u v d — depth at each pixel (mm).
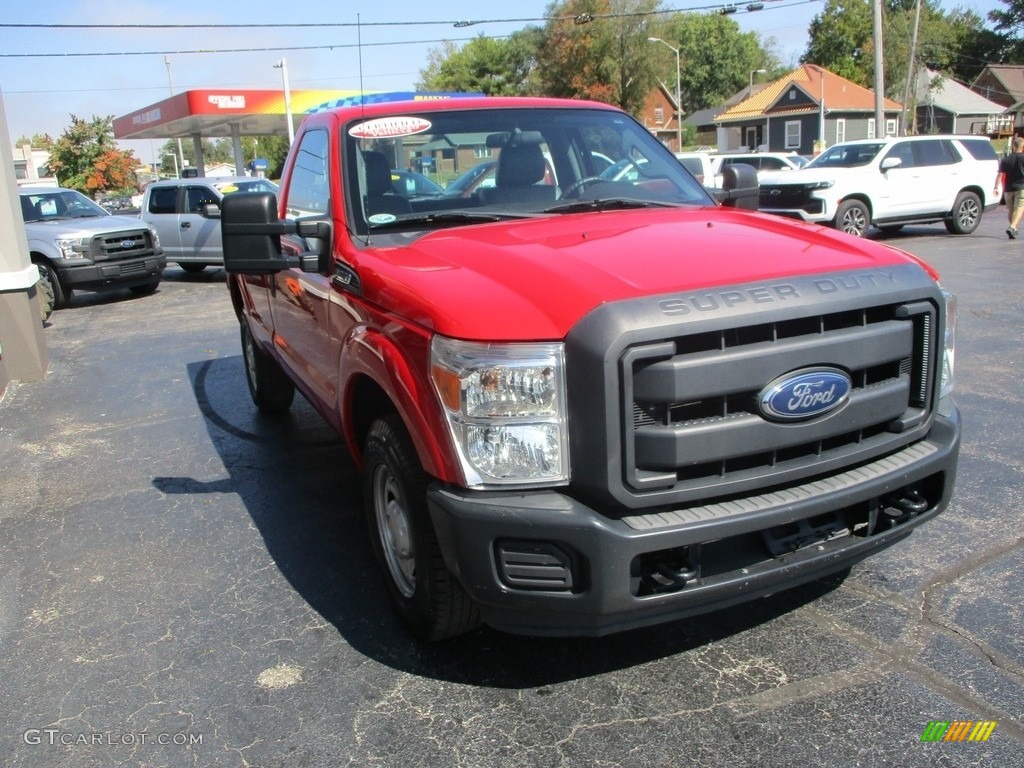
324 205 4035
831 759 2627
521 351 2561
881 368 2922
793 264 2852
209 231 15891
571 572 2576
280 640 3434
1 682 3232
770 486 2717
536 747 2748
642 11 51094
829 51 69688
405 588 3309
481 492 2633
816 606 3488
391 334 2971
